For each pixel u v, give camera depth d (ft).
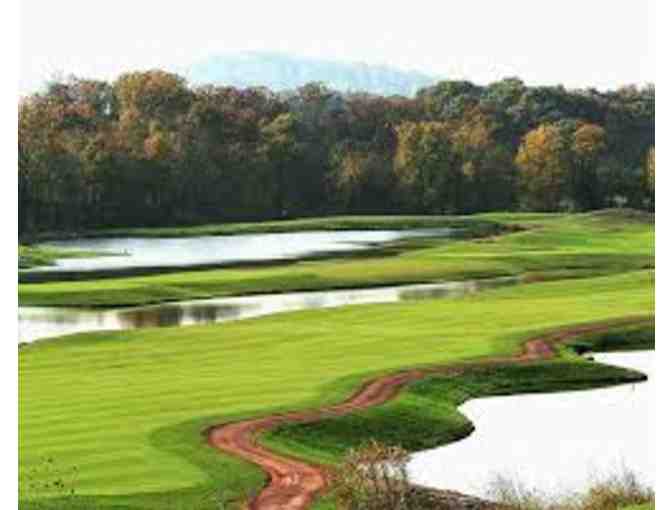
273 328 274.36
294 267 439.22
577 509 121.29
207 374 212.02
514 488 134.00
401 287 391.86
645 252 490.49
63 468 137.80
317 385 199.11
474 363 222.48
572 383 215.92
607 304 316.81
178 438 154.71
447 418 181.37
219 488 130.72
